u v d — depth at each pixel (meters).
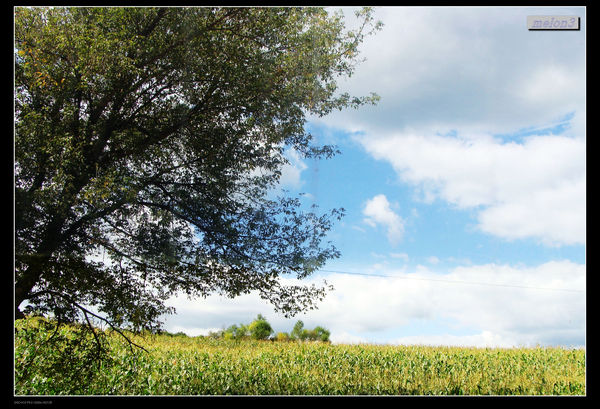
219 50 7.55
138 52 6.84
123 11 6.73
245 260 7.24
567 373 7.54
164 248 7.10
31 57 6.53
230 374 7.21
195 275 7.07
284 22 7.66
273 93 7.65
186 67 7.31
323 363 7.89
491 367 8.08
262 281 7.19
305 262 7.32
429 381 7.27
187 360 7.61
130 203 6.77
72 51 6.55
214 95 7.53
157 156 7.45
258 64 7.54
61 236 6.50
